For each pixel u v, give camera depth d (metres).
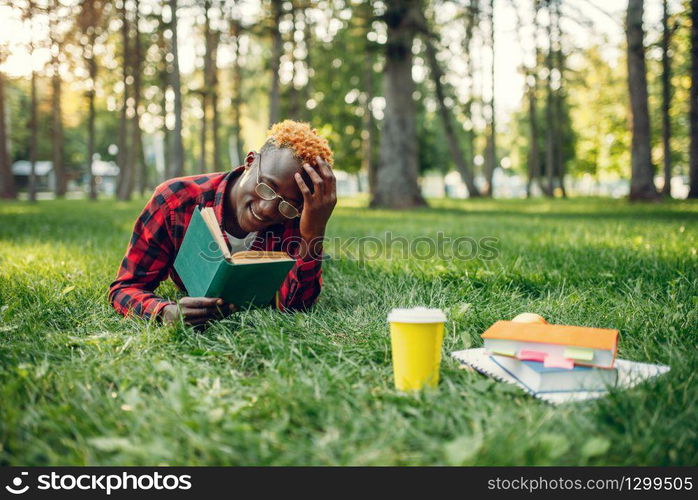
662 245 5.22
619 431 1.54
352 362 2.07
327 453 1.42
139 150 33.44
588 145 39.53
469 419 1.60
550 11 10.97
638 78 15.47
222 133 40.50
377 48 14.83
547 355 1.84
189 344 2.28
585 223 9.06
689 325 2.48
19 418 1.58
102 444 1.41
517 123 43.69
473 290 3.29
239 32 18.44
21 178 57.75
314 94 30.02
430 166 38.78
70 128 44.44
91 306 2.91
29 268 4.11
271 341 2.21
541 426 1.52
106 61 23.41
